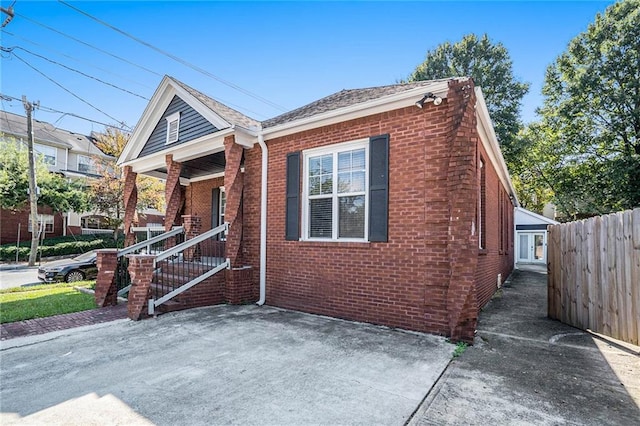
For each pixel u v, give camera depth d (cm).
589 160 2033
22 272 1399
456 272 469
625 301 442
